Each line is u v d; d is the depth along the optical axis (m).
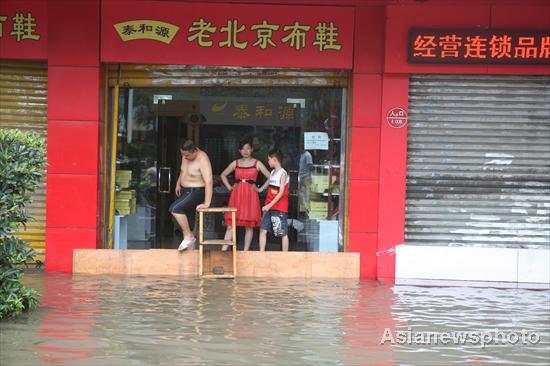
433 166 10.78
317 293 9.12
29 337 6.60
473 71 10.54
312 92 11.54
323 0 10.77
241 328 7.10
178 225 12.02
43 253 10.94
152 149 11.77
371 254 10.79
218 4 10.79
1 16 10.65
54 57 10.67
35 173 7.52
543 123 10.72
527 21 10.49
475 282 10.41
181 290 9.06
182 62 10.84
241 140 11.80
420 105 10.74
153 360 5.98
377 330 7.19
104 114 11.05
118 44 10.74
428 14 10.52
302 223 11.66
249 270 10.38
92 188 10.73
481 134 10.75
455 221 10.80
